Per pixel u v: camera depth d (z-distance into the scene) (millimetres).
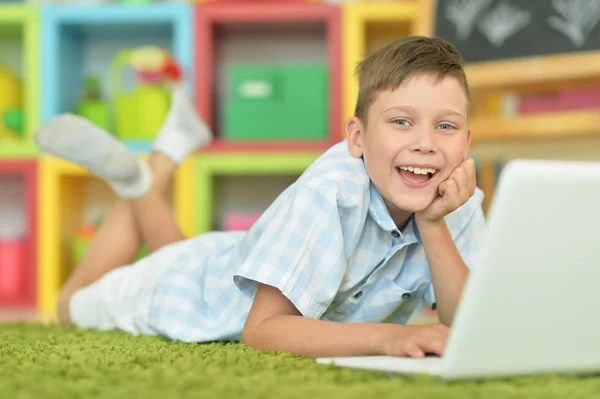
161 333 1291
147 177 1680
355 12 2473
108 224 1682
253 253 1039
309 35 2820
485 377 683
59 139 1604
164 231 1680
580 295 682
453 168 1035
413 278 1163
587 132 1999
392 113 1031
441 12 2318
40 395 627
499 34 2230
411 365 719
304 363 820
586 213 646
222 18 2514
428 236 1061
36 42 2498
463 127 1039
